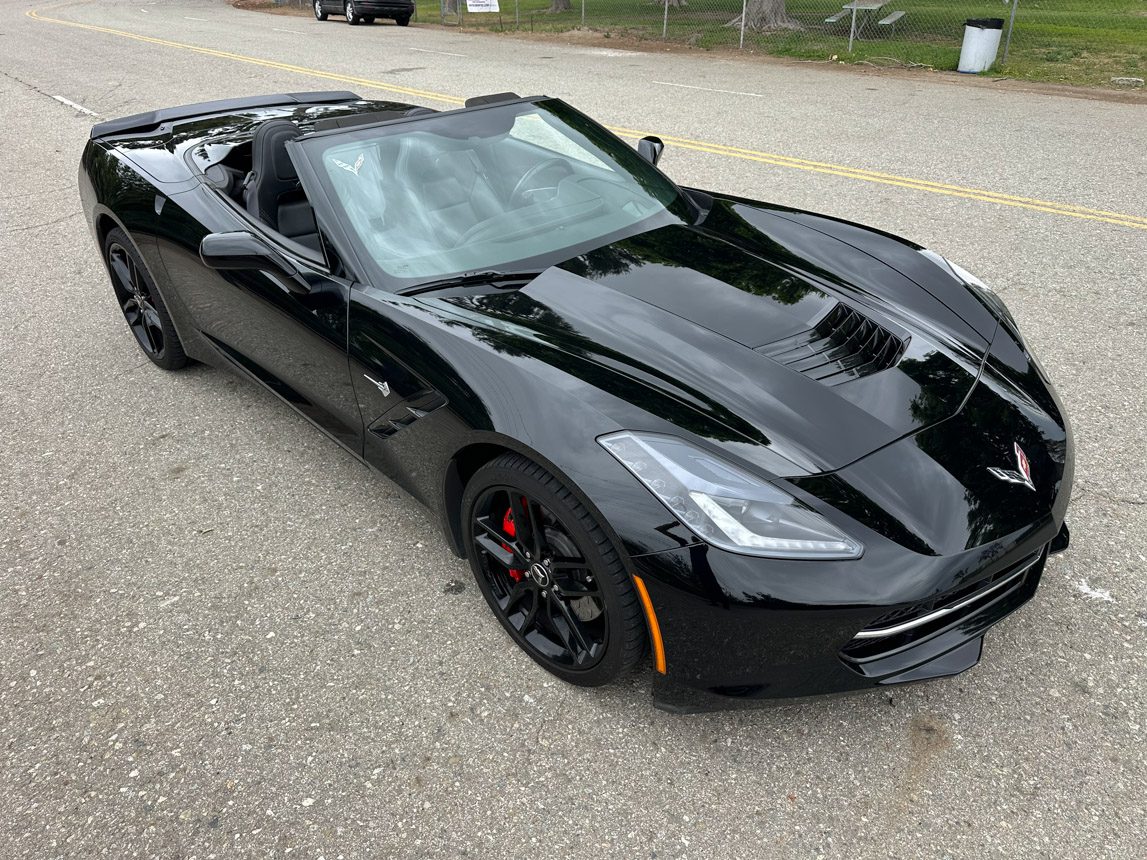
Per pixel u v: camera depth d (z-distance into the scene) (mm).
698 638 1929
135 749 2236
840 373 2240
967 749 2107
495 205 2930
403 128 3084
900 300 2627
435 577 2803
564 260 2736
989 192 6438
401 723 2273
